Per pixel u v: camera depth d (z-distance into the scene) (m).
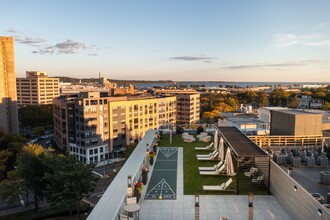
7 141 87.44
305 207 18.06
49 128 168.00
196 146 42.72
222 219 17.95
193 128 59.97
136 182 24.44
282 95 198.75
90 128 102.19
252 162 30.11
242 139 31.69
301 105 147.62
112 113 109.00
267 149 34.56
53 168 45.34
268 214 20.73
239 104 199.75
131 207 18.72
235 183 26.67
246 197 23.81
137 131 122.50
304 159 30.25
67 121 107.12
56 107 119.12
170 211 21.58
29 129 161.25
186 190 25.50
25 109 160.75
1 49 127.12
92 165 45.44
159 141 45.31
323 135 37.97
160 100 137.25
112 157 110.56
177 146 42.94
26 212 54.47
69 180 43.03
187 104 173.75
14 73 133.50
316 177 25.72
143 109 124.88
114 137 111.06
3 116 128.12
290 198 20.42
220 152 33.91
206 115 159.25
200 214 20.95
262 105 193.50
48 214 51.56
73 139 107.56
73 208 53.84
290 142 37.53
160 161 34.81
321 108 135.12
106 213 17.66
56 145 123.56
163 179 28.30
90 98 101.81
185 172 30.44
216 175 28.98
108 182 76.88
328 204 19.14
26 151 63.53
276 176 23.27
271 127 44.59
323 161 28.88
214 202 22.95
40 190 52.97
